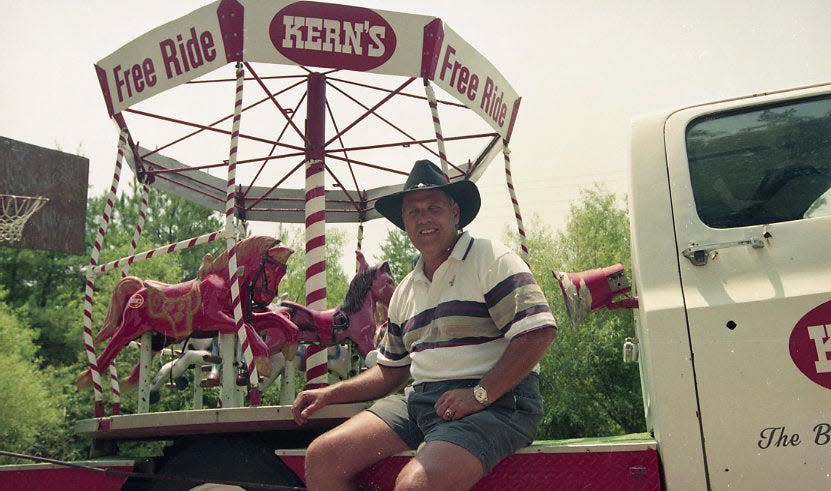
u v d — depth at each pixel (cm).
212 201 627
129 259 403
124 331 390
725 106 265
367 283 479
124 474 280
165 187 577
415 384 262
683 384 229
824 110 256
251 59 379
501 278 251
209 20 379
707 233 246
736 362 225
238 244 411
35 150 1053
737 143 258
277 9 382
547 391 2386
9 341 3002
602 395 2334
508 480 235
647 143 268
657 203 256
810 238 234
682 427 226
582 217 2605
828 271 228
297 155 559
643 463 225
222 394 385
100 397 388
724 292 234
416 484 213
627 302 303
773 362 222
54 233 1057
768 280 231
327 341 465
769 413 219
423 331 265
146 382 388
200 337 420
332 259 3350
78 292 3703
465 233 270
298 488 259
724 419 223
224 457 281
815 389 217
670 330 234
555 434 2375
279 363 490
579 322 302
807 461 213
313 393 274
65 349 3506
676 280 242
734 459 220
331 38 390
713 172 256
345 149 532
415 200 277
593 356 2311
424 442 235
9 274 3747
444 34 404
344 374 526
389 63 398
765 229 238
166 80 389
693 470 222
